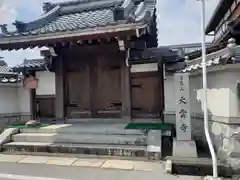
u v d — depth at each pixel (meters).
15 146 7.00
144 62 8.49
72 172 5.26
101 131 7.32
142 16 6.41
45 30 7.52
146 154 5.96
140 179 4.75
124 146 6.43
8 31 7.43
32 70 9.71
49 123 9.02
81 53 9.17
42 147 6.79
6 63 13.53
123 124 8.14
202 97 6.72
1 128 8.46
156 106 8.64
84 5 9.99
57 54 9.12
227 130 5.37
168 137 7.05
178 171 5.04
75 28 6.59
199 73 6.70
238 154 5.08
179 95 6.05
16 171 5.45
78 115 9.40
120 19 6.36
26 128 7.97
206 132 4.96
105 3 9.77
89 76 9.32
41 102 9.95
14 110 10.13
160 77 8.60
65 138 7.07
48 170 5.44
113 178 4.84
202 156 5.84
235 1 8.15
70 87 9.52
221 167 4.83
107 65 9.11
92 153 6.38
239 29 6.13
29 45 7.57
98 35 6.63
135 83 8.84
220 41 7.60
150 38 10.45
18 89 10.36
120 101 9.00
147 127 7.39
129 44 7.65
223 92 5.57
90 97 9.31
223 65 5.15
